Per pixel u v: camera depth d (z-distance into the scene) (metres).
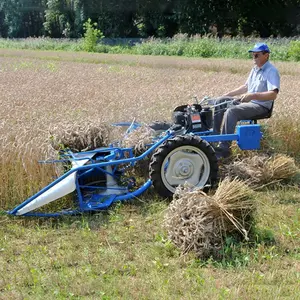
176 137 6.18
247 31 45.38
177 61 23.62
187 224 4.88
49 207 5.98
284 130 8.14
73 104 10.41
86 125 7.14
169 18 46.62
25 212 5.64
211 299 4.04
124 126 7.68
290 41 29.72
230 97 7.45
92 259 4.80
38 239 5.26
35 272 4.50
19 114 9.02
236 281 4.37
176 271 4.60
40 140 6.70
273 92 7.08
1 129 7.16
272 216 5.82
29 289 4.30
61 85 13.81
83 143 6.96
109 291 4.21
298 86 13.38
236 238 5.08
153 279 4.39
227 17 45.44
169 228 5.06
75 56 28.19
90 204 5.97
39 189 6.18
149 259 4.85
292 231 5.43
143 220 5.75
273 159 7.25
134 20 48.81
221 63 22.39
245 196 5.04
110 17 48.50
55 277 4.42
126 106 9.99
